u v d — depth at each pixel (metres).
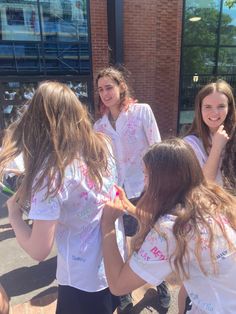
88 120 1.42
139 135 2.59
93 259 1.42
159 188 1.22
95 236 1.43
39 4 8.04
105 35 8.48
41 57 8.43
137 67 8.55
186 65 9.20
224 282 1.19
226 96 2.06
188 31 8.95
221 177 2.07
